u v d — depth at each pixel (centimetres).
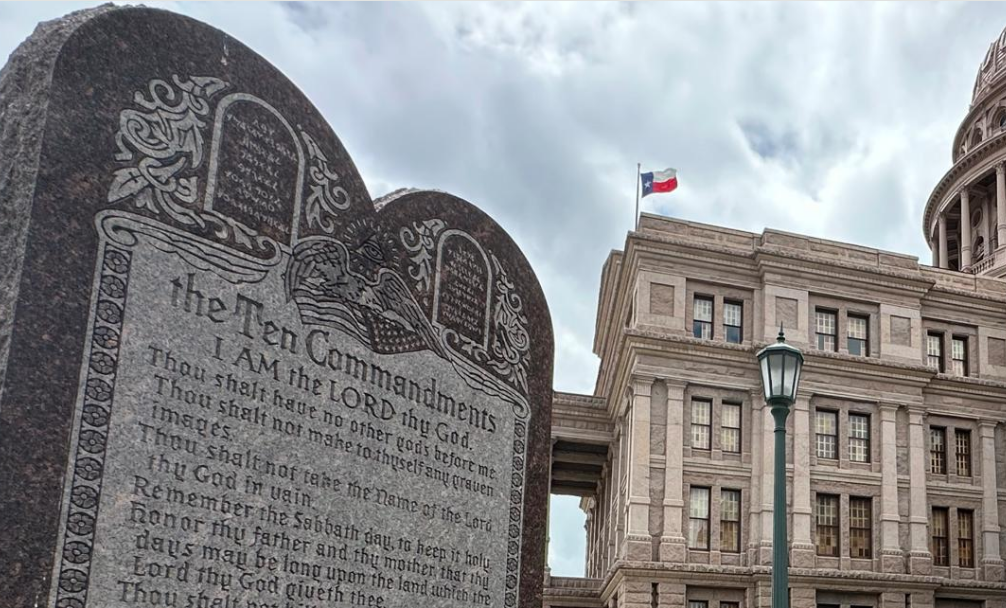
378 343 826
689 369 4369
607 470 5284
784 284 4531
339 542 761
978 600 4425
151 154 661
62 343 600
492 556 925
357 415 794
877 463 4431
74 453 595
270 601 697
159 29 675
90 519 597
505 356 977
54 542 579
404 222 877
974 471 4619
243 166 721
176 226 670
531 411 1002
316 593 734
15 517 565
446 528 874
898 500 4419
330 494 758
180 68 686
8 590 557
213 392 680
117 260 633
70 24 632
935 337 4794
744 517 4275
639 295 4422
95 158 629
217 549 666
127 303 635
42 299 593
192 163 686
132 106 654
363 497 789
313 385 757
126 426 624
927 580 4291
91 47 635
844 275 4594
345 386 787
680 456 4266
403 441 839
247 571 684
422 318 880
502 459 954
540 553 987
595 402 5200
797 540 4241
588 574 6369
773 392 1770
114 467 613
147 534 625
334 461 766
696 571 4116
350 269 808
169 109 675
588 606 4903
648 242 4475
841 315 4575
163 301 656
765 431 4350
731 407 4394
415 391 859
